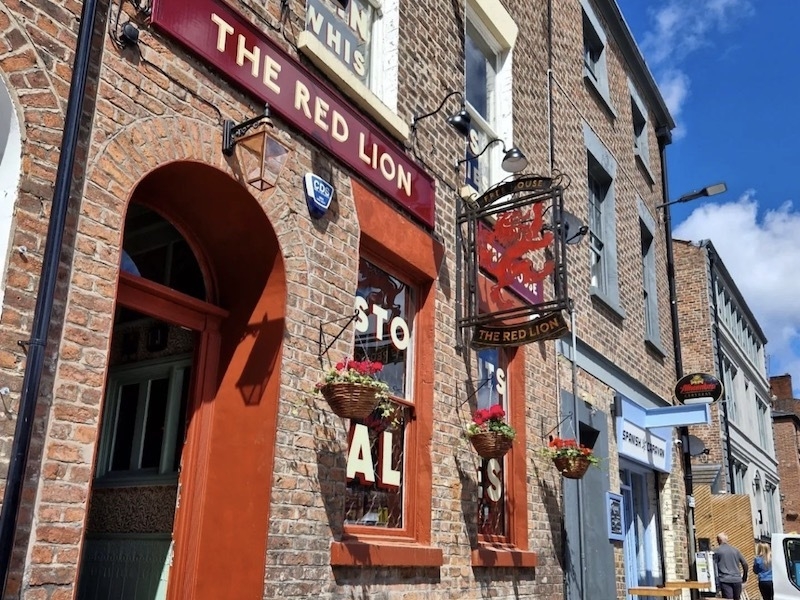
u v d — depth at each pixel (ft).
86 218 12.94
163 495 17.25
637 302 42.93
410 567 19.48
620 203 42.75
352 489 18.79
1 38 12.09
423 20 24.40
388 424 20.42
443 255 23.34
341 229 18.88
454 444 22.27
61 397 12.13
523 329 22.43
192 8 15.42
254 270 17.21
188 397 17.01
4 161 12.06
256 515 15.56
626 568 39.60
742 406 86.48
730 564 45.44
